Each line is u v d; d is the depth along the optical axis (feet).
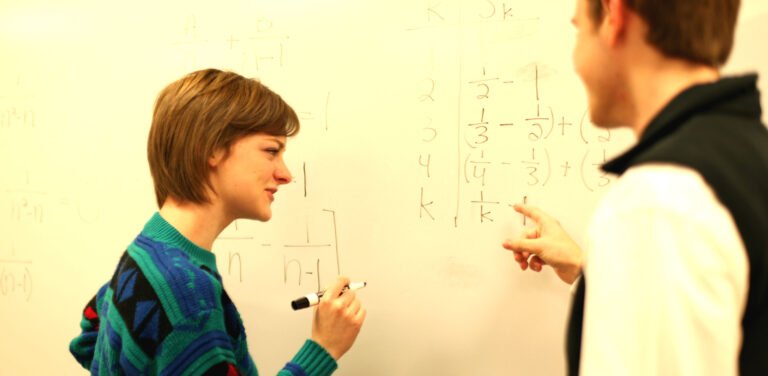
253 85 2.88
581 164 3.32
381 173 3.65
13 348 4.48
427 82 3.54
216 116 2.65
